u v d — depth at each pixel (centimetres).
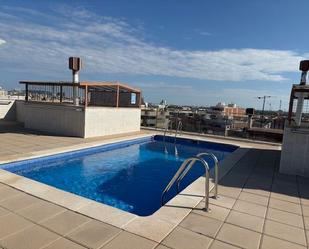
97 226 340
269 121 1692
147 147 1168
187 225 356
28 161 701
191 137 1293
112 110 1233
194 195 475
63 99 1222
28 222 345
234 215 397
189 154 1072
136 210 529
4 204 399
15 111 1599
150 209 535
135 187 668
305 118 827
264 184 569
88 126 1103
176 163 925
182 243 310
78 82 1073
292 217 404
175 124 1625
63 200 418
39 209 384
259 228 361
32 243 297
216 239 324
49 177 702
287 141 662
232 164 750
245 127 1683
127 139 1137
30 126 1248
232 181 580
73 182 676
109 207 399
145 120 1725
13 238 306
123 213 380
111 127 1238
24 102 1377
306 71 805
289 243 326
